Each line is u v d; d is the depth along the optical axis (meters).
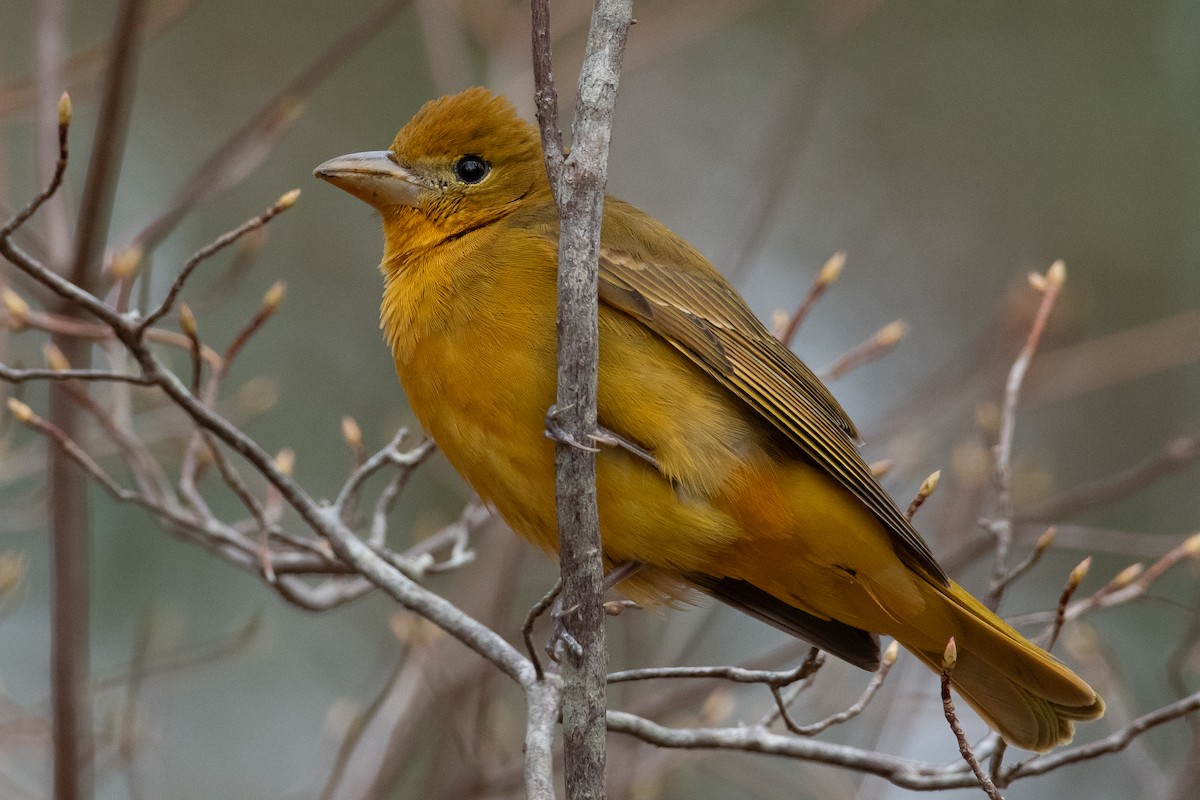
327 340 16.16
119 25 10.40
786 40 18.30
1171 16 17.97
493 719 11.20
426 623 10.19
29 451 12.30
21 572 11.70
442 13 13.70
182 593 14.84
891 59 18.45
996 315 14.63
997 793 6.51
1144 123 17.69
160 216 11.05
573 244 6.88
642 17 15.13
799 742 8.09
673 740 7.99
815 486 8.20
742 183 17.84
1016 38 18.25
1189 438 12.16
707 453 8.01
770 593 8.77
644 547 8.17
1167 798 9.70
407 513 15.15
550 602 6.91
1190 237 17.19
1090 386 14.57
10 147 16.03
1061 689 8.19
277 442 15.56
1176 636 14.95
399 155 8.94
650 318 8.11
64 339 10.55
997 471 8.80
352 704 11.20
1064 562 15.55
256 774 14.42
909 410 13.66
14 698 13.43
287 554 9.70
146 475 9.78
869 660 8.87
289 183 16.62
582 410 6.89
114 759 10.83
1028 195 17.75
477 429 7.99
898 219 17.86
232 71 17.28
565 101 13.95
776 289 17.48
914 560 8.34
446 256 8.41
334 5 17.47
